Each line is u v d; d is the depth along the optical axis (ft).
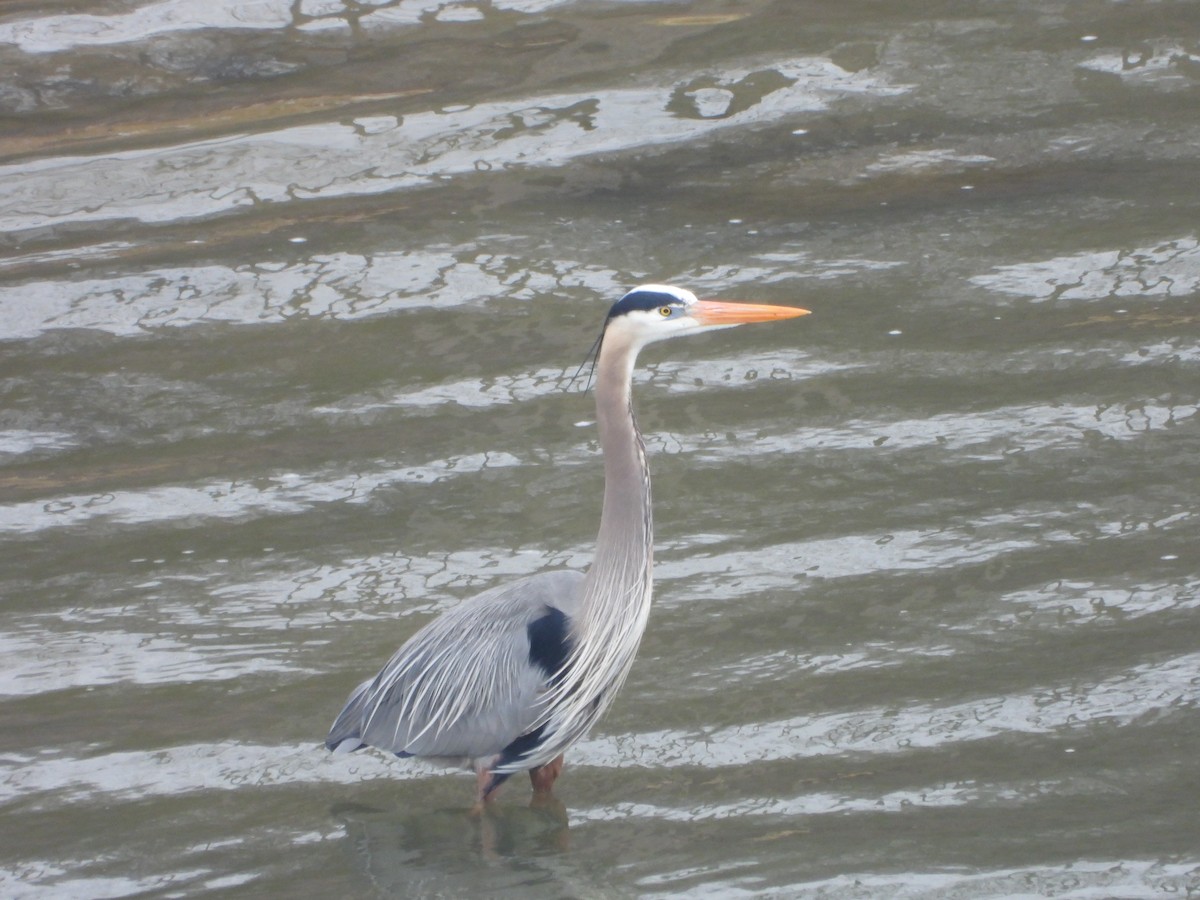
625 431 31.12
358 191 59.11
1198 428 42.60
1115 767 31.17
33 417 46.98
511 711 31.35
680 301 30.78
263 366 49.03
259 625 37.68
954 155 59.21
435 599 38.22
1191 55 64.44
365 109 65.05
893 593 37.45
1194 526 38.78
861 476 42.04
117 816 31.55
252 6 75.15
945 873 28.43
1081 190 55.77
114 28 73.82
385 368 48.49
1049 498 40.40
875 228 54.44
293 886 29.45
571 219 56.08
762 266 52.42
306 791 32.45
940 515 40.16
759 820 30.45
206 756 33.32
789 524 40.32
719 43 68.54
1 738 34.01
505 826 31.27
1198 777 30.71
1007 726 32.68
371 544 40.55
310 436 45.52
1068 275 50.62
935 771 31.50
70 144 64.03
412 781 33.06
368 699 32.48
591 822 30.89
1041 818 29.84
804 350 47.98
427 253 54.29
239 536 41.24
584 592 31.73
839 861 28.99
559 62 68.08
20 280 54.03
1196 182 55.52
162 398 47.75
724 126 62.23
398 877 29.63
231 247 55.52
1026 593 36.96
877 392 45.62
